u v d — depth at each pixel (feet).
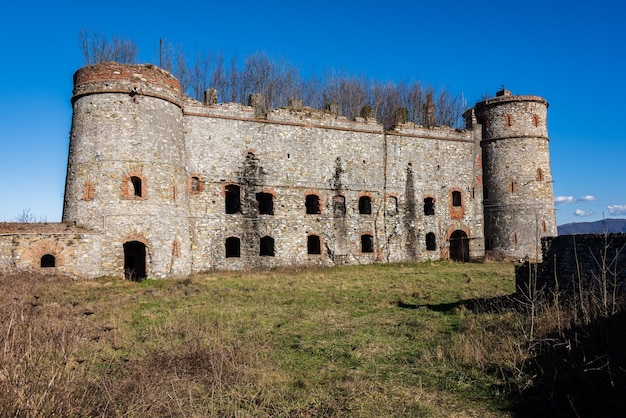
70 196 77.41
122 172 75.46
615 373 23.35
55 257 69.82
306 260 97.60
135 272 83.30
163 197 78.84
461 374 27.25
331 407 22.86
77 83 79.10
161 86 80.69
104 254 73.10
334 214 102.12
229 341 34.22
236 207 95.35
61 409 18.85
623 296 34.58
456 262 110.63
